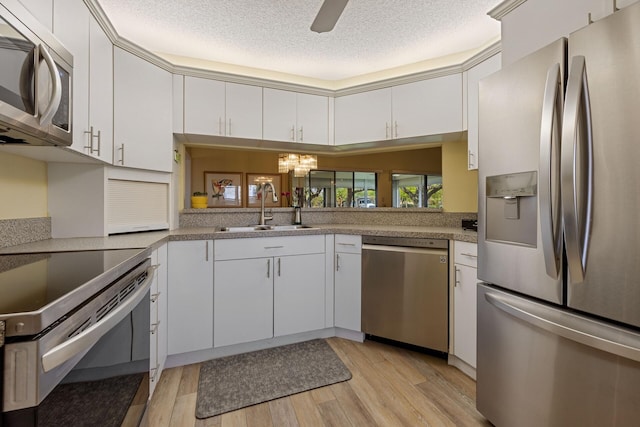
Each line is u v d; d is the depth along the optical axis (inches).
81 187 71.7
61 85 45.3
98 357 33.9
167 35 85.7
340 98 106.0
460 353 74.4
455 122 90.4
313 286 91.6
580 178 37.9
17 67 36.8
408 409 60.8
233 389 67.4
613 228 35.7
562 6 48.4
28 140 46.8
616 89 35.2
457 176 104.3
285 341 90.2
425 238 81.4
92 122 62.9
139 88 78.1
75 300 28.3
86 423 31.0
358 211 118.7
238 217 108.1
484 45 91.5
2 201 56.7
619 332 35.5
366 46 92.4
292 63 103.2
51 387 24.5
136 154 77.2
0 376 22.0
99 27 65.6
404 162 122.3
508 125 50.2
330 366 77.1
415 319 82.4
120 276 41.7
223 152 127.2
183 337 76.7
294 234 88.9
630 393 34.9
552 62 42.9
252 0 71.5
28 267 38.6
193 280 77.6
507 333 50.8
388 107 99.6
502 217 52.2
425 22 80.6
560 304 41.9
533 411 46.0
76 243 61.1
